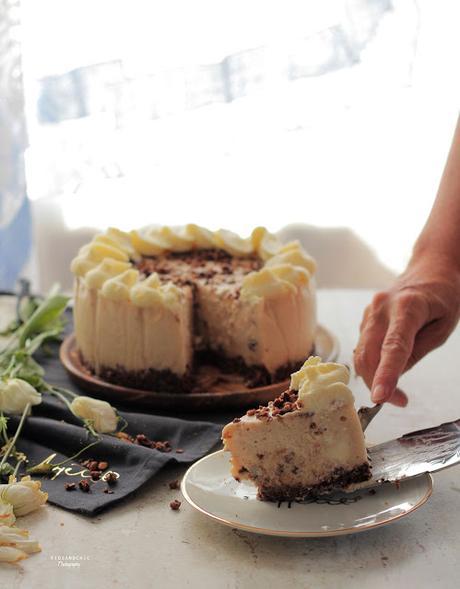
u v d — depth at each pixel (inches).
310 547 28.1
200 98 62.0
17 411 35.1
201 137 63.4
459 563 27.3
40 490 30.9
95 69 61.4
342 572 27.0
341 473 29.6
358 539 28.4
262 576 26.9
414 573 27.0
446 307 36.1
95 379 39.2
